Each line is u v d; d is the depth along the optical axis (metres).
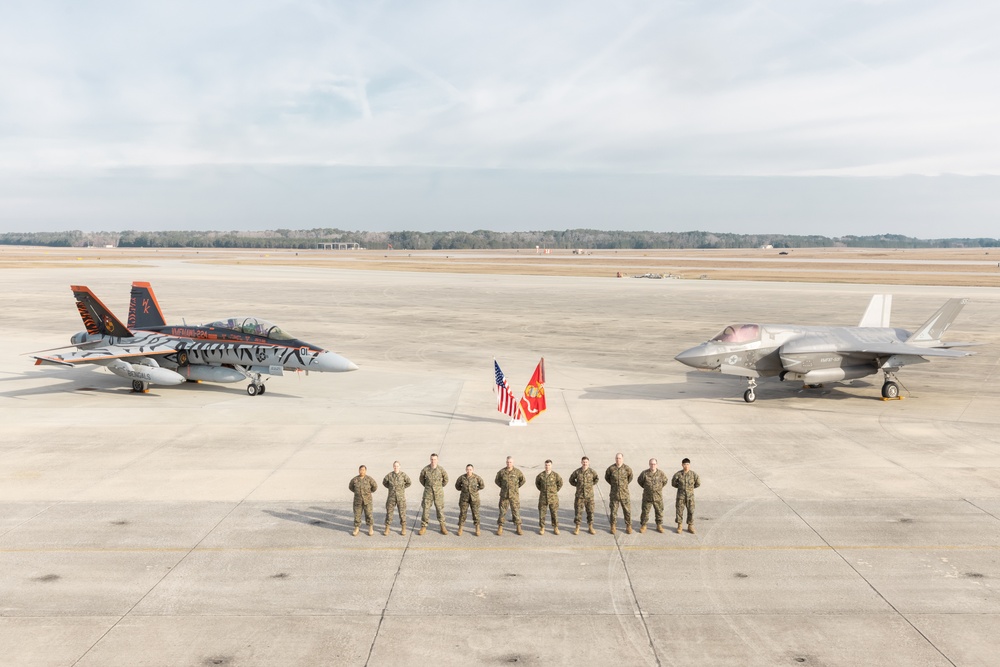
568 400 23.88
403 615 9.70
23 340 37.09
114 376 28.56
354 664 8.52
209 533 12.54
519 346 35.97
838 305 55.72
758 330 23.75
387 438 18.97
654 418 21.34
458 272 110.94
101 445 18.30
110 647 8.90
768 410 22.52
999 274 108.69
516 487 12.51
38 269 114.31
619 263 163.88
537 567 11.22
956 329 42.25
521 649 8.85
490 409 22.47
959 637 9.14
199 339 25.77
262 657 8.67
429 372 29.08
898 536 12.38
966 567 11.16
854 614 9.72
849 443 18.56
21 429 19.97
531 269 124.75
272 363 24.36
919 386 26.56
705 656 8.69
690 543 12.14
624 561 11.44
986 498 14.30
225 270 114.75
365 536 12.48
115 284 77.25
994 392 25.45
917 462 16.84
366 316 48.56
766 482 15.36
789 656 8.70
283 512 13.59
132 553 11.68
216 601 10.07
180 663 8.55
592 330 41.75
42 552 11.70
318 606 9.94
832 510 13.65
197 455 17.39
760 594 10.29
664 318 47.47
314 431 19.73
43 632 9.24
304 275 99.56
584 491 12.53
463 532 12.73
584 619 9.59
